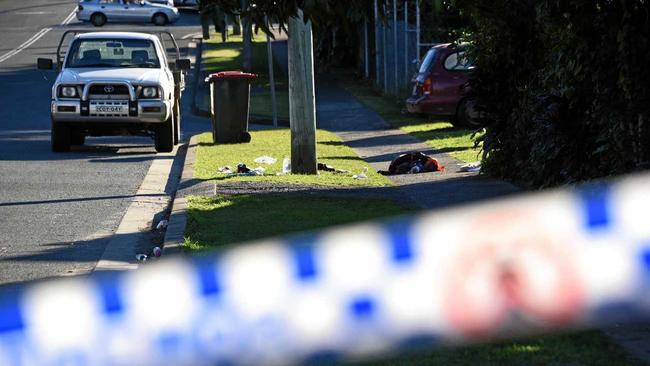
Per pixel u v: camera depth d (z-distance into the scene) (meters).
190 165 38.00
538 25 28.59
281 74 91.62
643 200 17.47
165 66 46.75
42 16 144.00
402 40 71.00
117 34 47.09
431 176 33.91
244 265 16.64
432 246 14.27
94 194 31.92
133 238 24.72
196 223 24.25
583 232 14.02
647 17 21.72
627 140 22.45
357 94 75.56
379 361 12.77
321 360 12.76
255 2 17.42
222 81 47.53
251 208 26.53
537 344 13.28
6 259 22.11
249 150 44.06
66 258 22.27
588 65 23.39
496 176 31.91
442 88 53.53
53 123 44.50
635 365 12.77
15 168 38.28
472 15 31.36
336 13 18.31
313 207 26.58
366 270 13.61
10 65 96.25
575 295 13.55
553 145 25.55
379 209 26.11
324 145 47.47
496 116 31.75
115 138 52.22
